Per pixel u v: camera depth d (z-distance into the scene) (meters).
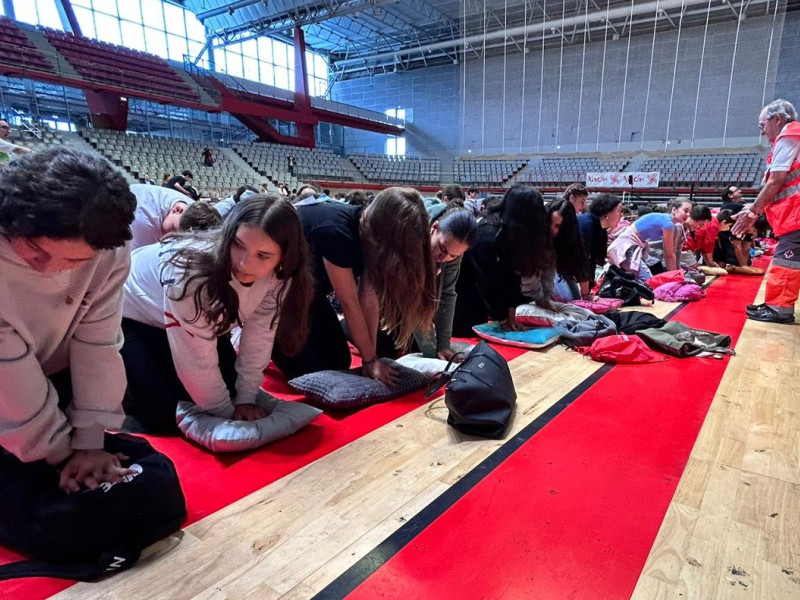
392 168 18.56
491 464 1.46
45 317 0.95
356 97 20.41
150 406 1.63
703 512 1.24
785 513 1.24
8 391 0.91
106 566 1.00
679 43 13.73
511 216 2.61
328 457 1.50
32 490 1.04
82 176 0.73
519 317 3.01
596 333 2.64
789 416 1.81
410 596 0.97
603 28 14.48
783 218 3.03
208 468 1.43
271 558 1.07
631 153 14.81
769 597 0.97
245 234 1.24
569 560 1.07
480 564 1.06
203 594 0.96
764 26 12.68
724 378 2.20
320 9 14.28
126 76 12.38
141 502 1.05
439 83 18.22
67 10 13.11
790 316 3.18
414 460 1.49
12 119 11.54
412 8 15.33
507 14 15.30
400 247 1.78
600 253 3.55
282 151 16.53
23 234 0.72
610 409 1.86
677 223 4.73
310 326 2.00
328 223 1.88
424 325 1.95
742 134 13.42
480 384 1.65
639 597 0.97
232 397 1.82
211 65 16.59
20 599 0.94
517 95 16.45
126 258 1.08
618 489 1.34
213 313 1.36
